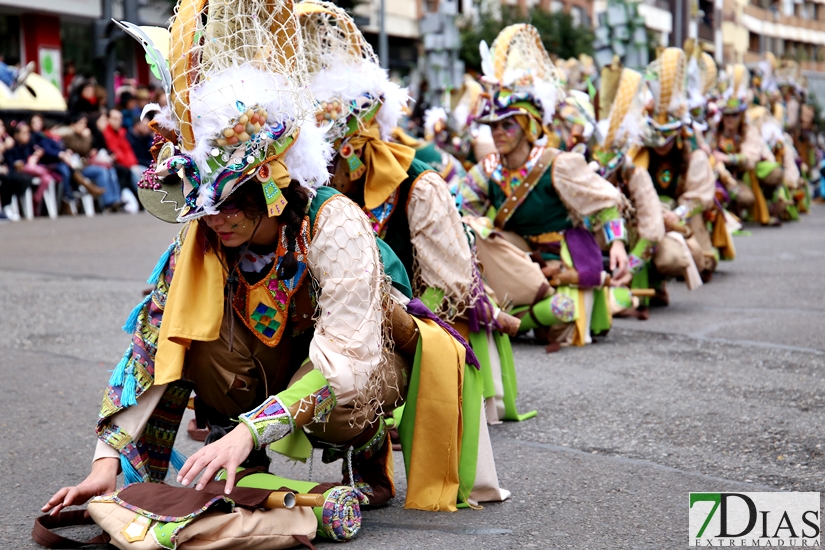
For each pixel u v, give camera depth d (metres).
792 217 14.46
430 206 3.79
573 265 5.64
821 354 5.52
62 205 14.27
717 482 3.43
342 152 3.78
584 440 3.96
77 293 7.50
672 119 7.54
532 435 4.04
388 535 2.89
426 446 3.05
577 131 6.39
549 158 5.42
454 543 2.84
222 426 3.09
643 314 6.75
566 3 36.44
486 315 3.95
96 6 20.55
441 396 3.01
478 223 5.41
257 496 2.66
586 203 5.49
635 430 4.09
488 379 4.04
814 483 3.42
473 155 8.43
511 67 5.33
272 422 2.61
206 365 2.89
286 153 2.71
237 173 2.60
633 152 7.59
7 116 13.90
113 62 16.19
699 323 6.57
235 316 2.88
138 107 15.30
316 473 3.57
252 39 2.71
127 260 9.45
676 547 2.83
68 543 2.75
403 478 3.51
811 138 19.06
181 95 2.57
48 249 10.31
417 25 29.39
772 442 3.90
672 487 3.38
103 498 2.70
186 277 2.77
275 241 2.78
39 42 19.75
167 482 3.44
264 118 2.60
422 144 5.63
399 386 3.02
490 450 3.21
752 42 59.91
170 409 2.95
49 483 3.42
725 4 54.16
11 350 5.57
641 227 6.76
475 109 8.24
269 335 2.86
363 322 2.74
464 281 3.83
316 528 2.76
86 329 6.16
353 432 2.93
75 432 4.03
